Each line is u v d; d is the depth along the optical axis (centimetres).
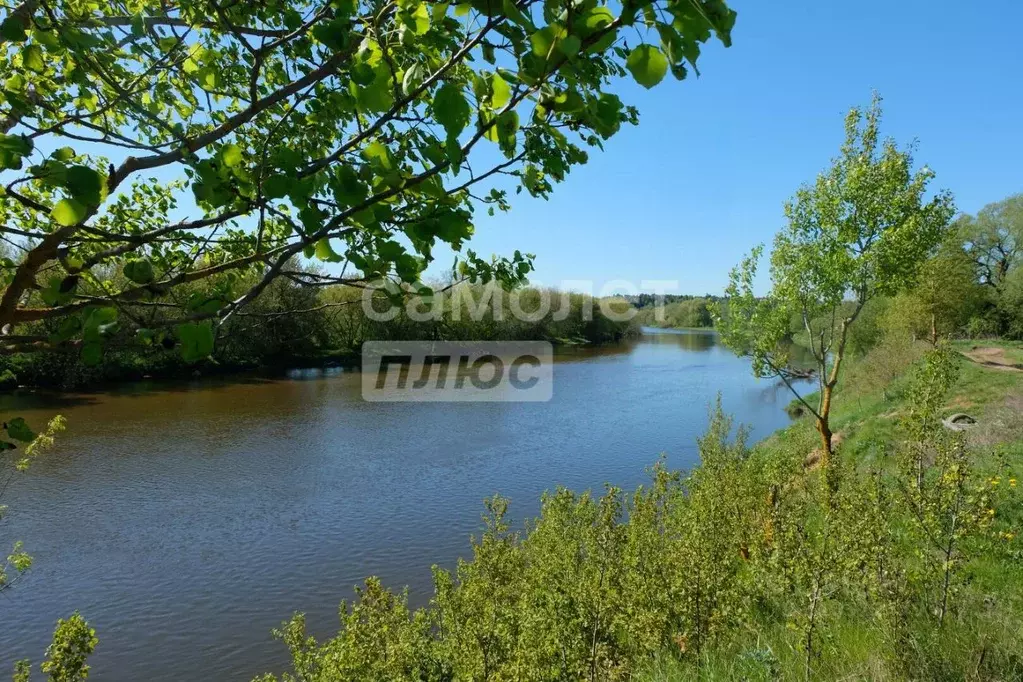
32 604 1267
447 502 1916
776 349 1240
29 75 295
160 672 1066
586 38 144
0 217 329
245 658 1107
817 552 603
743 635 646
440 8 174
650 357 6575
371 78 178
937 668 472
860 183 1109
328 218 199
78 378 3531
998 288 4081
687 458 2450
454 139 163
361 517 1775
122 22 279
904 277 1109
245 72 355
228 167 200
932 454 874
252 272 326
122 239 206
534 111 179
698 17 135
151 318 200
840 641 569
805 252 1170
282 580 1397
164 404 3212
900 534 726
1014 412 1398
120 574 1400
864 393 2384
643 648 661
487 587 778
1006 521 768
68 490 1906
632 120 251
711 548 705
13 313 192
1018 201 4384
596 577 714
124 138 218
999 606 573
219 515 1761
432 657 674
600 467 2319
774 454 1330
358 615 766
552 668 615
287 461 2309
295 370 4684
